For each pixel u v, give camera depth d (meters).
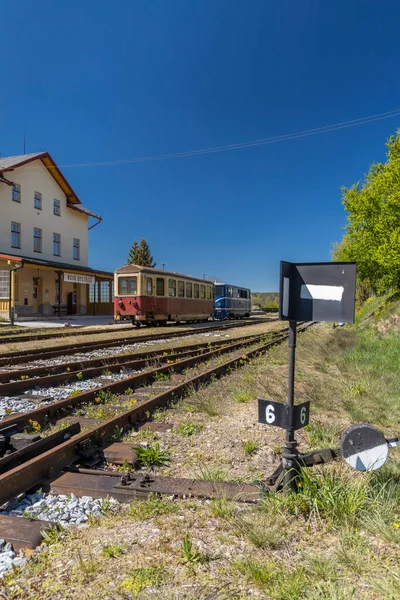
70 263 34.75
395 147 18.48
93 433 4.46
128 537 2.72
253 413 5.82
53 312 31.53
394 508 3.01
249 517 2.91
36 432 5.08
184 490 3.36
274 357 11.16
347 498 2.97
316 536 2.73
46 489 3.49
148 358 10.55
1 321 24.20
